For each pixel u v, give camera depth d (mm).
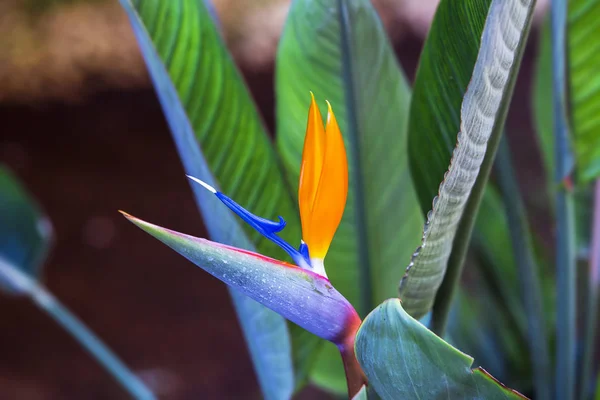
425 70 1099
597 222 1361
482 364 1572
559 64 1225
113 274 3643
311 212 1048
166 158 4613
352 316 1058
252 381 2969
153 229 1023
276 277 1041
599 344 2277
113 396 2891
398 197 1294
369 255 1310
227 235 1241
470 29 1037
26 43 5105
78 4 5273
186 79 1188
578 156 1240
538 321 1356
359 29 1238
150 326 3303
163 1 1156
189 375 3010
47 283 3566
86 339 1660
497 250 1485
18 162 4480
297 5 1255
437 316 1137
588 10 1175
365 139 1276
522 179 4102
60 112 4969
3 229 1658
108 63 5184
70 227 3949
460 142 994
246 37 5273
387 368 1021
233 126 1212
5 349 3178
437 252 1049
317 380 1442
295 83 1291
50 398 2889
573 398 1362
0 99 5008
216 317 3367
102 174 4410
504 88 1011
